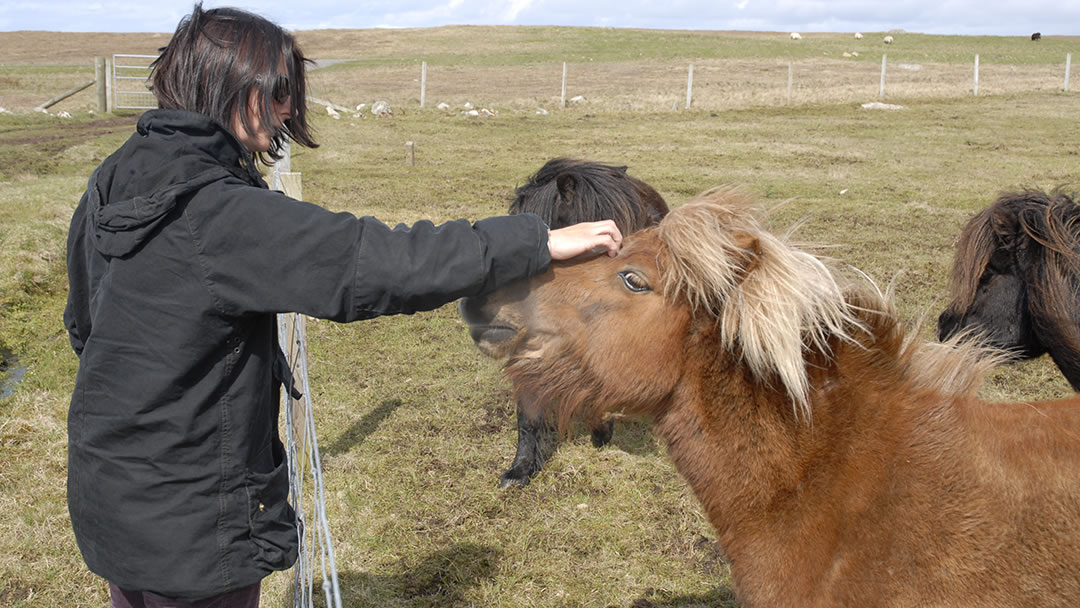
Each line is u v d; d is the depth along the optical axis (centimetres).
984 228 379
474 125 2100
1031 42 5081
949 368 203
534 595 369
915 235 990
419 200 1192
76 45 5456
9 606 354
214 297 160
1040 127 1944
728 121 2133
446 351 659
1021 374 593
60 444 486
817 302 185
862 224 1047
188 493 172
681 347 198
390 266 160
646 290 196
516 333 203
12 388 570
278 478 188
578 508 435
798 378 181
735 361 196
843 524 187
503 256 173
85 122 1936
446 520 426
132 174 160
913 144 1723
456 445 504
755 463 197
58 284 782
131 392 164
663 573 382
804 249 207
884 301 202
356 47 5222
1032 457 181
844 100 2486
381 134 1917
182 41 170
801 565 192
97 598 360
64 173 1287
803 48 4738
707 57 4284
